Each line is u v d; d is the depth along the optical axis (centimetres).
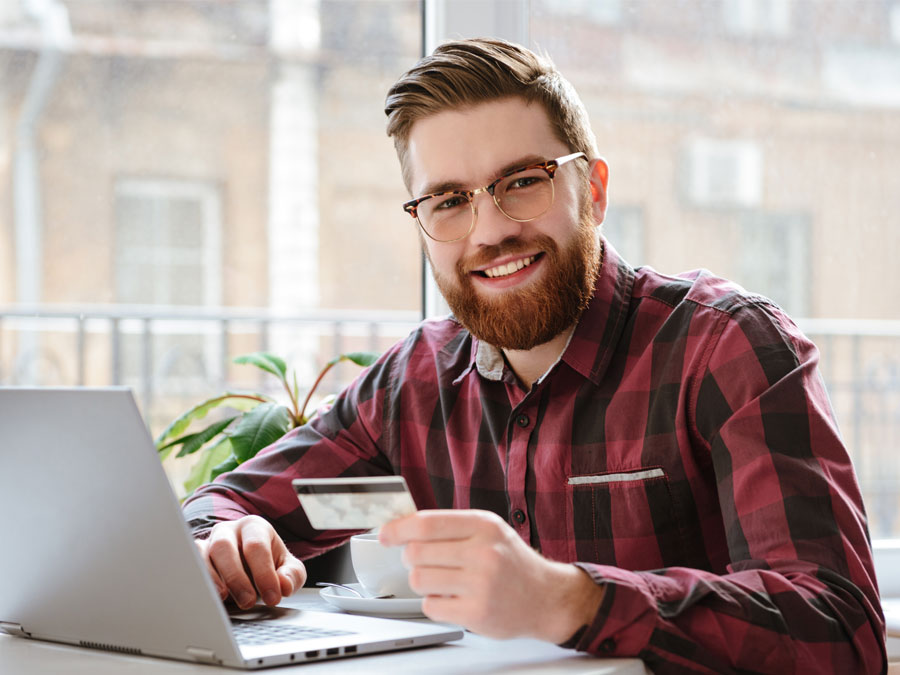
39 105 436
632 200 294
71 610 81
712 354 101
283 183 457
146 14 435
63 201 443
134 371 424
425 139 110
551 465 110
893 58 276
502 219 108
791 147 288
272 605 92
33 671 74
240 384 436
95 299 452
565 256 109
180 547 69
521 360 116
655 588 76
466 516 69
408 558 69
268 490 123
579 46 276
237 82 447
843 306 296
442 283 114
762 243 297
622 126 288
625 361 110
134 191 449
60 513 75
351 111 455
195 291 460
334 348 431
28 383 416
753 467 90
